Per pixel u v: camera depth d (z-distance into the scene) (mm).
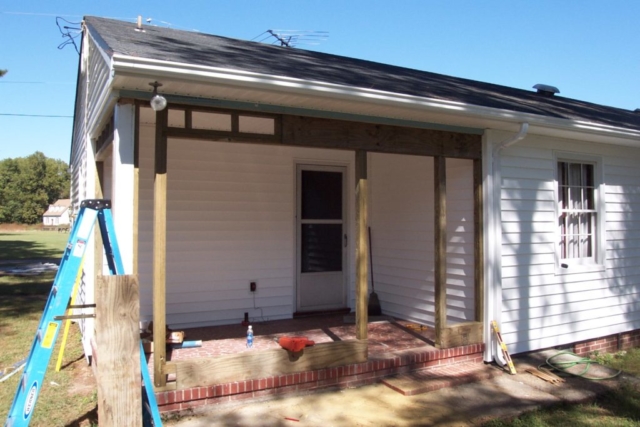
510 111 5461
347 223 7914
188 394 4301
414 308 7090
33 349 3441
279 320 7273
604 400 5051
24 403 3262
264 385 4660
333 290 7797
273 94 4344
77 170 9414
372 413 4508
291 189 7484
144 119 5691
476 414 4559
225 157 7035
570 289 6738
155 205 4219
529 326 6301
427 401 4824
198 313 6832
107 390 3162
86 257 6355
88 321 6016
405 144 5453
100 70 5164
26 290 12492
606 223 7230
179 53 4480
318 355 4945
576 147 6855
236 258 7090
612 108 10781
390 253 7570
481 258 5953
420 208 6992
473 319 6141
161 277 4207
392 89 5020
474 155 5914
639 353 7090
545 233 6480
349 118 5055
